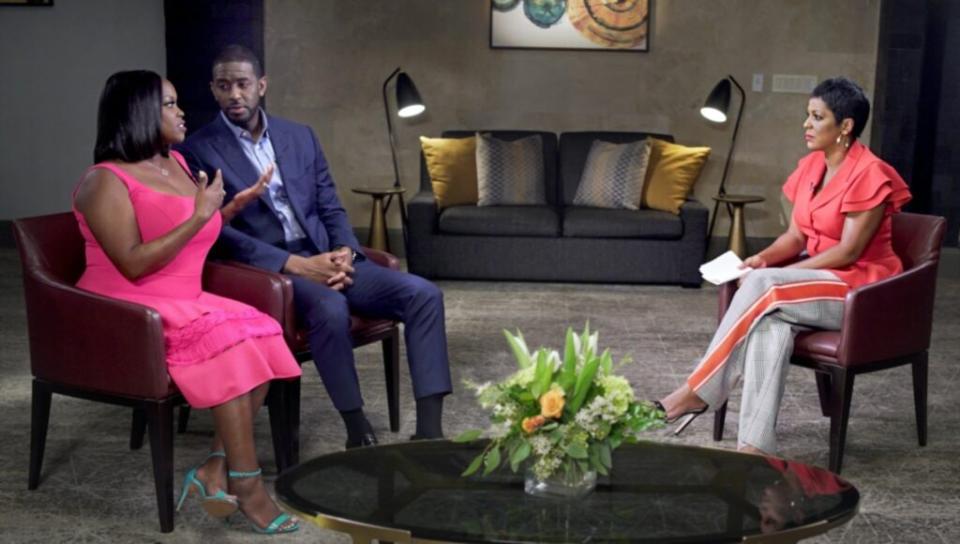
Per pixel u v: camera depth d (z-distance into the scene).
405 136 7.02
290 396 3.10
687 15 6.81
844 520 2.00
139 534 2.75
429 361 3.25
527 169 6.37
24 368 4.34
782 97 6.86
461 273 6.20
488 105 6.95
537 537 1.87
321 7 6.89
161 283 2.85
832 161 3.43
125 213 2.74
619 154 6.36
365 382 4.20
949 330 5.18
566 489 2.08
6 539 2.70
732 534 1.89
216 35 6.84
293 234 3.49
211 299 2.92
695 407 3.32
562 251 6.14
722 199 6.58
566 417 2.08
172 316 2.75
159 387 2.69
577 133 6.63
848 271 3.33
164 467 2.73
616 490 2.12
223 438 2.72
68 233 3.01
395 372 3.57
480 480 2.16
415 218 6.18
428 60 6.93
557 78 6.90
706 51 6.84
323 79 6.97
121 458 3.29
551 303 5.70
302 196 3.49
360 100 6.98
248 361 2.72
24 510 2.89
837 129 3.36
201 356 2.70
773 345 3.16
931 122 6.81
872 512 2.93
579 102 6.93
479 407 3.86
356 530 1.93
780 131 6.89
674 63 6.86
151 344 2.68
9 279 6.16
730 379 3.24
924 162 6.90
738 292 3.24
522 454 2.04
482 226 6.13
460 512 1.99
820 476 2.21
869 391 4.12
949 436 3.61
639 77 6.88
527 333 5.01
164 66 7.20
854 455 3.41
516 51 6.89
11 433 3.52
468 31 6.89
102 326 2.73
